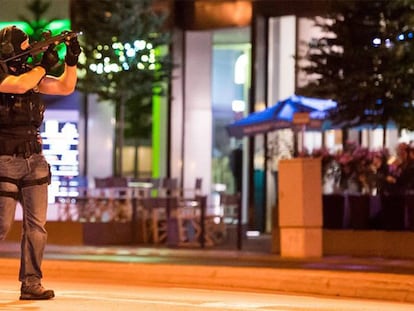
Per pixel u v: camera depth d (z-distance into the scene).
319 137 32.88
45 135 37.16
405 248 22.78
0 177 11.37
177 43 36.75
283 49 34.28
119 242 29.02
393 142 32.44
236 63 38.78
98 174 37.44
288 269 17.42
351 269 18.97
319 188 22.27
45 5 34.38
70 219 29.75
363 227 23.69
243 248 27.03
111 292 14.74
